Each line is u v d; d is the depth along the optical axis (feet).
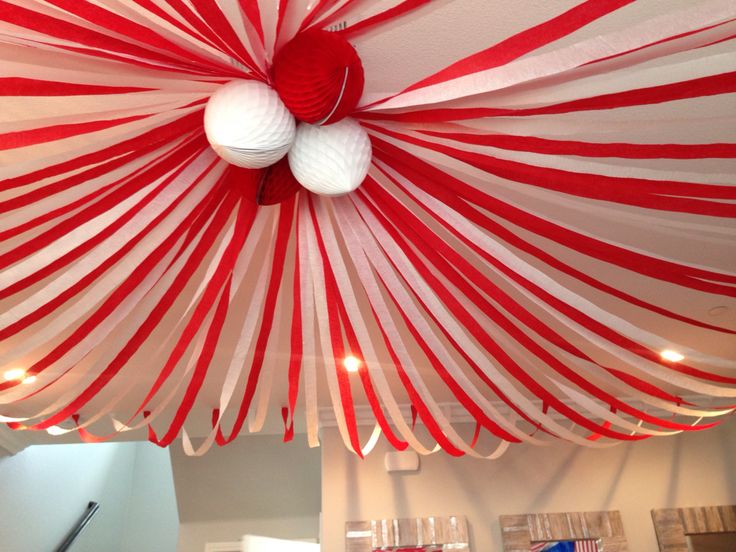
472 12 5.49
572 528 12.69
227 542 18.92
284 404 13.48
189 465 18.47
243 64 3.85
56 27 3.51
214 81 4.13
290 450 18.38
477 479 13.37
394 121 4.43
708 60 3.74
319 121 3.90
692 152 4.08
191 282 8.68
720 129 6.54
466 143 4.51
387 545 12.66
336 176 4.06
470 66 3.65
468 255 8.18
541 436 13.82
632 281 9.17
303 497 19.17
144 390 12.47
